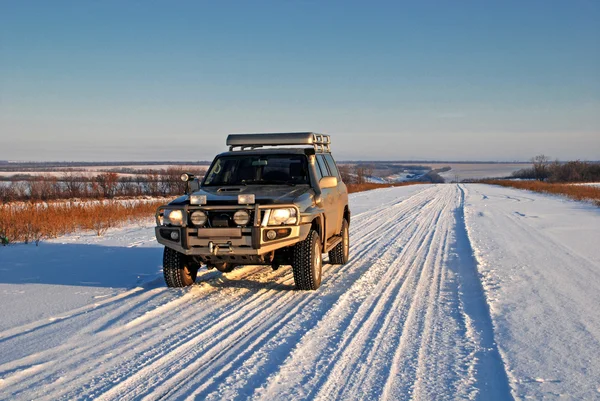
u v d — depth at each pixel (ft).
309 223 24.71
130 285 26.22
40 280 27.55
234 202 23.52
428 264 32.94
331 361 15.79
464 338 17.92
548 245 39.34
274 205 23.36
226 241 23.08
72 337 17.97
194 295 24.22
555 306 21.58
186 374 14.80
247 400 13.08
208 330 18.81
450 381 14.23
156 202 76.79
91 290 25.09
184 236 23.40
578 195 112.37
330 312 21.22
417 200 111.45
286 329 18.99
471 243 41.09
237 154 29.27
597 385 13.69
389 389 13.74
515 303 22.16
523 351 16.31
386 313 21.22
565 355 15.92
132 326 19.31
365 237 47.75
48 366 15.33
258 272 29.96
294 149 29.30
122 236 46.96
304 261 24.56
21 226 46.44
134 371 14.98
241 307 22.07
